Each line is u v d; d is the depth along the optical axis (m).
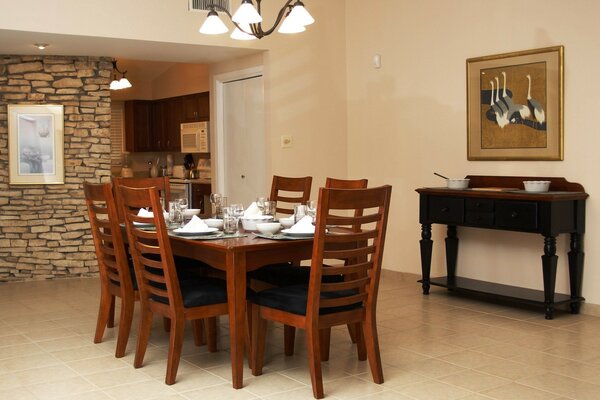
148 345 4.29
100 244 4.26
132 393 3.41
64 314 5.16
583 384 3.51
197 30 6.05
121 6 5.69
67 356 4.05
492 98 5.58
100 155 6.75
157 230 3.49
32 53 6.39
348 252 3.38
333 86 6.92
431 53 6.10
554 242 4.81
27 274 6.63
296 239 3.63
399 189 6.50
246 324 3.87
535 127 5.28
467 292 5.40
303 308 3.37
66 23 5.48
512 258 5.53
